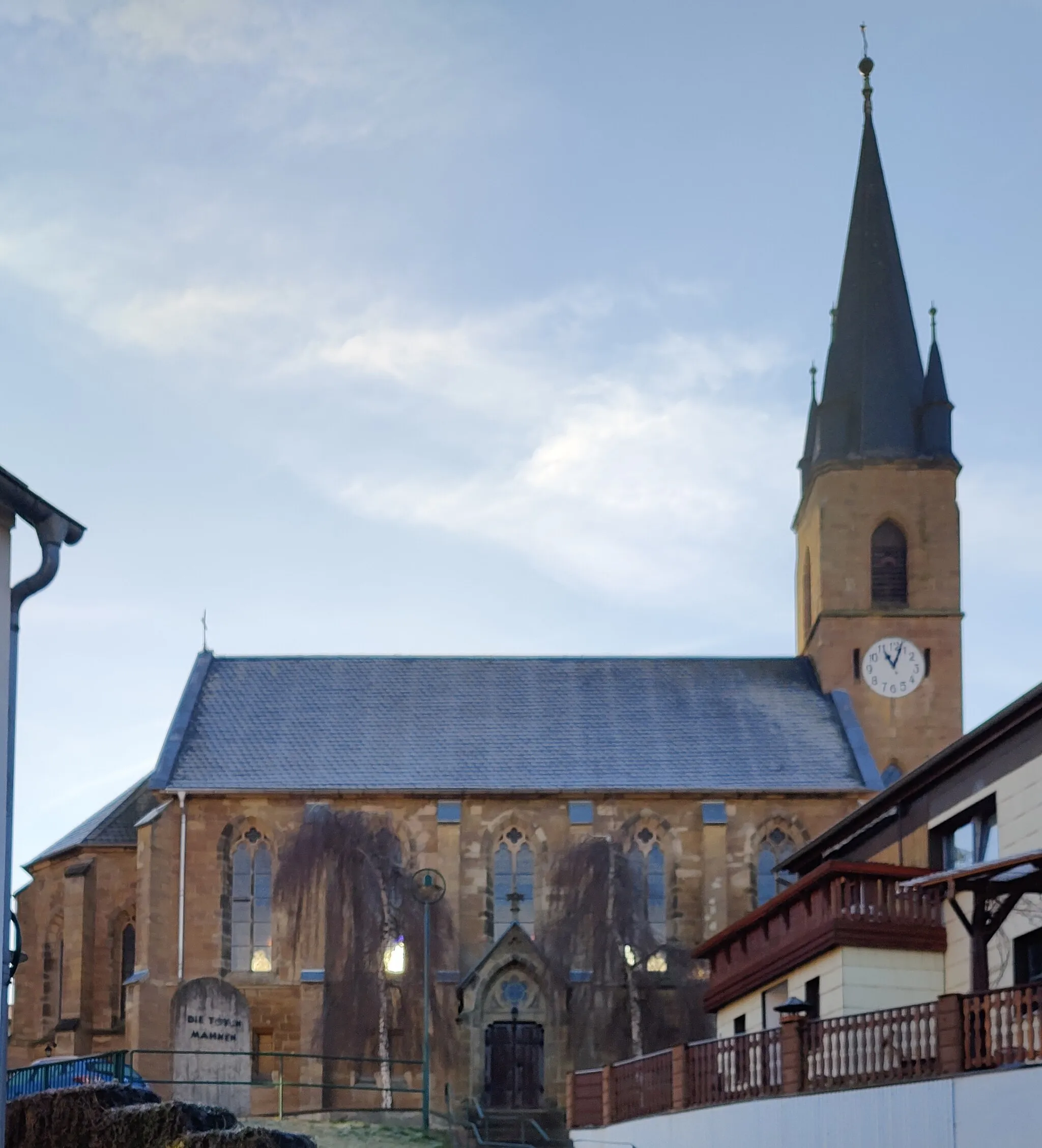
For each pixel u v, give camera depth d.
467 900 82.50
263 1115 62.34
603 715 89.44
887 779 87.69
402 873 80.56
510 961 78.19
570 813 83.44
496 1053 77.88
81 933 82.75
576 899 79.56
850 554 89.69
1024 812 41.62
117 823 85.69
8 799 26.42
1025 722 41.62
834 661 88.94
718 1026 55.47
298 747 86.69
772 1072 40.19
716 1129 41.22
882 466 90.19
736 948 53.41
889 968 43.16
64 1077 38.38
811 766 85.12
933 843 46.50
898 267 94.44
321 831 79.94
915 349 92.94
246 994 79.81
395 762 85.75
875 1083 35.50
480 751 86.81
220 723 88.19
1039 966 39.84
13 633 26.97
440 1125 64.31
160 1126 31.39
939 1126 33.44
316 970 78.62
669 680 91.75
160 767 83.81
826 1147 36.72
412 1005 77.75
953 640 88.88
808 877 45.06
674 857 83.06
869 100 98.81
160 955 80.25
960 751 44.28
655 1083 46.03
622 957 78.44
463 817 83.56
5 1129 31.05
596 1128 48.84
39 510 27.09
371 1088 56.84
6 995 26.56
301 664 92.81
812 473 92.38
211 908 81.06
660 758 86.19
